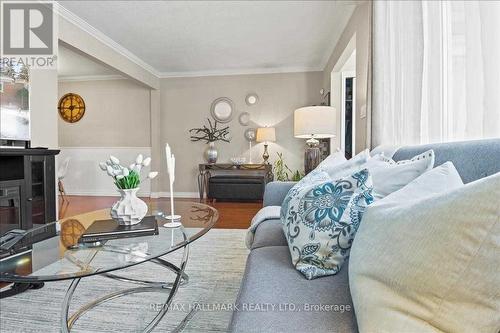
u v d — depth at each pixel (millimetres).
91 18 3391
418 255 646
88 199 5340
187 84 5719
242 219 3711
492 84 1133
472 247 601
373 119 2225
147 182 5785
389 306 656
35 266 1094
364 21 2783
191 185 5766
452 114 1487
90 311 1507
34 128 2789
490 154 910
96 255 1179
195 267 2082
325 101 4867
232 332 703
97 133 5965
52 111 2992
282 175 5480
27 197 2375
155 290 1720
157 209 2018
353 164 1470
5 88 2461
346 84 4457
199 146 5727
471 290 604
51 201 2668
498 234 584
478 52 1229
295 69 5422
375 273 700
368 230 777
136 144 5887
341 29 3701
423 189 865
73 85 6000
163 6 3143
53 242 1303
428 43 1672
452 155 1045
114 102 5910
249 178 5016
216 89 5660
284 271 1013
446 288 617
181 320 1431
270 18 3445
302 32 3844
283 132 5523
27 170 2385
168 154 1621
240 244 2629
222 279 1884
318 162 3721
